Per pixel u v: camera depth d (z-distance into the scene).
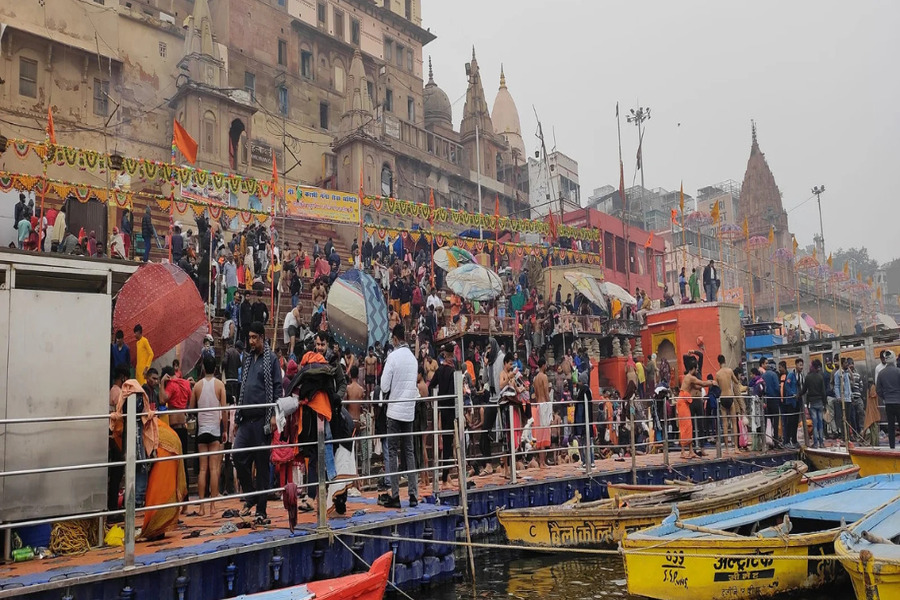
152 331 9.31
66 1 28.86
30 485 6.79
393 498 9.04
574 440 16.02
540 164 55.28
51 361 7.07
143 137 31.19
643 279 43.56
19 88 27.16
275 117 37.56
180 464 7.87
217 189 20.05
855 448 16.72
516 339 22.84
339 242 31.88
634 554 7.77
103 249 18.02
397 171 41.03
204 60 31.58
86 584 5.80
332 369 7.98
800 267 51.78
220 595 6.62
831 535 8.41
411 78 49.78
